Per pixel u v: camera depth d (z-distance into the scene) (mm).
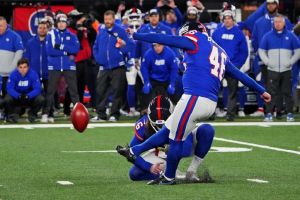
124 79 54406
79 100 58594
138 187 27156
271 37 54500
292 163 34188
